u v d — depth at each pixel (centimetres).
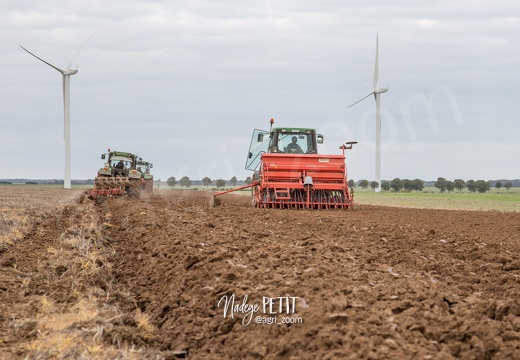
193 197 12888
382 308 2445
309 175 8700
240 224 5759
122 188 12250
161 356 2452
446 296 2597
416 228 5516
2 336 2639
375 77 14650
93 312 2892
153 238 4950
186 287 3284
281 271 3256
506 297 2744
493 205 13662
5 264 4062
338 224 5747
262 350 2222
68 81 19112
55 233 5600
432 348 2030
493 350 1975
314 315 2325
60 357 2303
